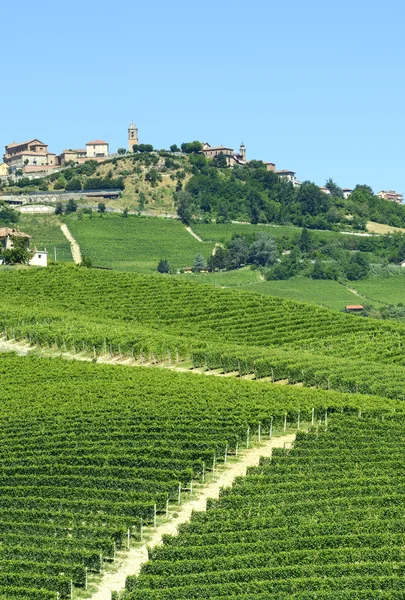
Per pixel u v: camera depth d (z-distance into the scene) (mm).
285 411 111875
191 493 89750
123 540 77562
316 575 67125
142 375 135250
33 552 72188
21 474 92812
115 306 191625
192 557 70875
